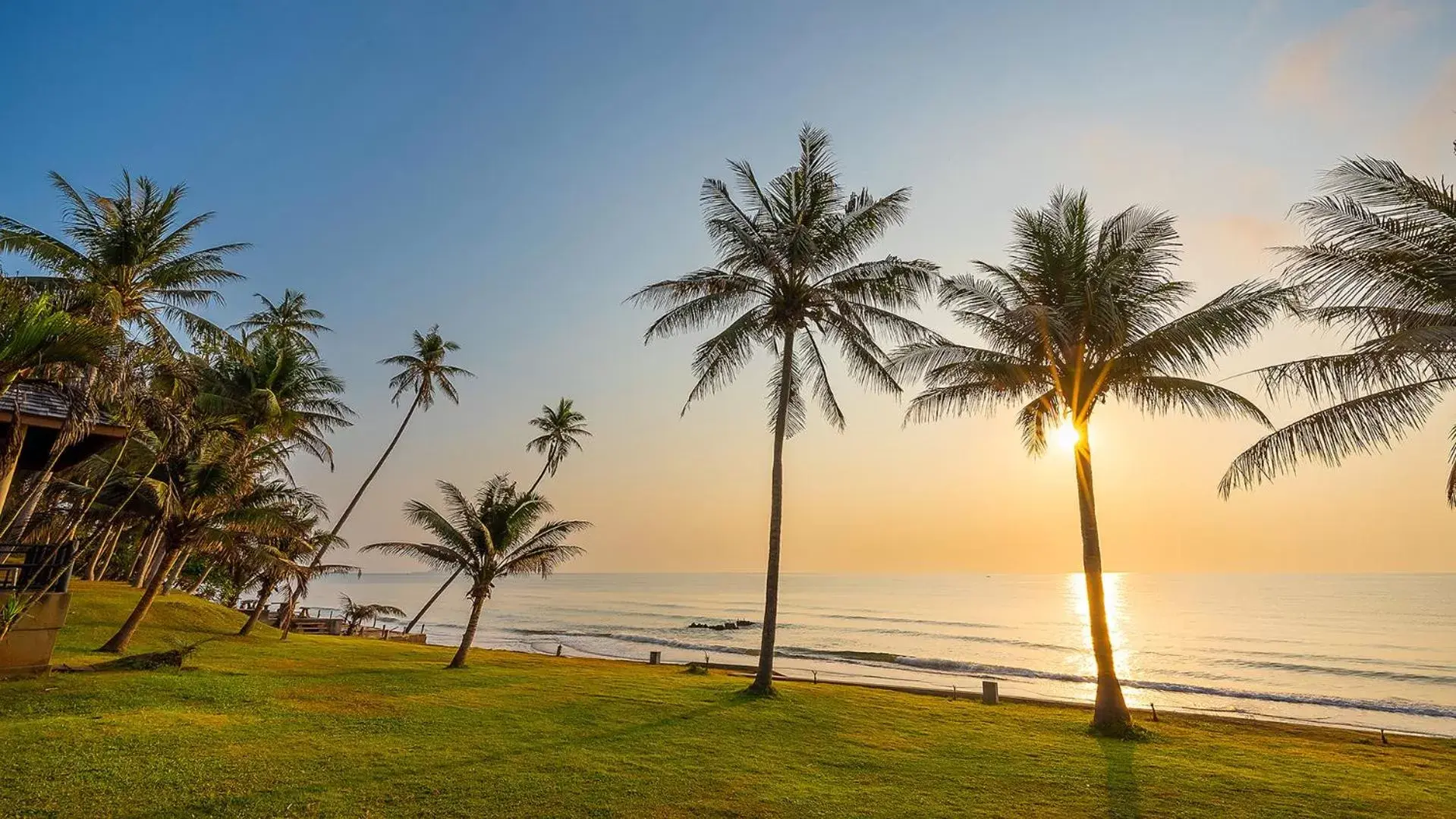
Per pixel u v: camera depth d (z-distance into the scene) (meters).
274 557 23.14
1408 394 11.09
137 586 34.16
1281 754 13.71
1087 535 15.90
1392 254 10.76
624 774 9.56
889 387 20.55
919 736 13.79
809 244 17.77
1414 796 10.39
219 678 15.62
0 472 11.10
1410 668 42.88
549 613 100.88
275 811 7.27
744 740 12.39
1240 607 108.69
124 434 13.12
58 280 21.16
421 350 38.59
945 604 124.12
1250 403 15.22
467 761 9.83
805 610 107.19
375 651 26.36
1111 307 15.00
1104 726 14.80
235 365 27.75
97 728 10.16
